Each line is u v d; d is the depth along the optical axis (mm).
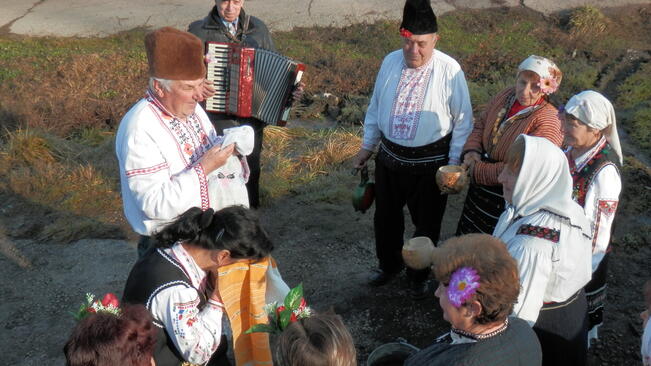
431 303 4668
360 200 4664
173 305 2674
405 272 5027
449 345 2359
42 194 6039
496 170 3916
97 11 11453
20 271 5082
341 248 5371
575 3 11031
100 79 8734
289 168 6500
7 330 4477
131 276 2832
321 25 10742
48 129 7266
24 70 8914
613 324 4465
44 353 4285
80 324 2256
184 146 3350
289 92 5051
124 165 3191
